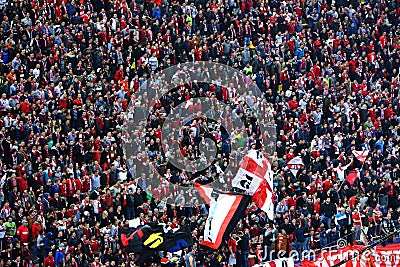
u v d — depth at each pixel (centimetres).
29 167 11231
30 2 13362
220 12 14825
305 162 12950
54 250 10394
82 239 10544
